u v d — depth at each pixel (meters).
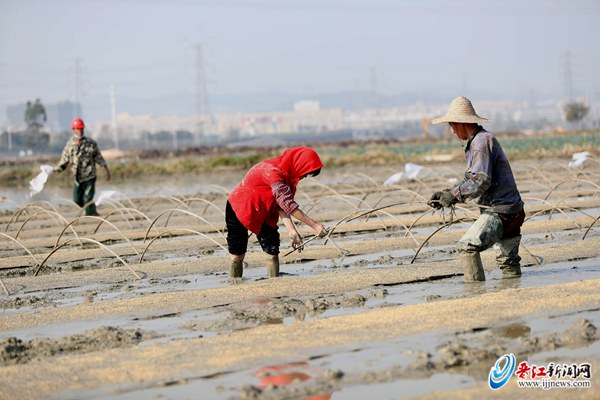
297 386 11.38
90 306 18.36
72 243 33.62
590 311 15.12
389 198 49.91
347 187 62.28
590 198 43.69
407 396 10.81
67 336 15.13
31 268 26.48
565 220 32.06
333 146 183.75
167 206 51.53
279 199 19.81
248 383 11.72
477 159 18.77
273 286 19.81
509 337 13.48
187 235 35.12
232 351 13.34
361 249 26.86
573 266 21.62
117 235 35.34
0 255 31.25
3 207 59.59
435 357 12.42
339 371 11.81
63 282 22.94
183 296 19.03
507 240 19.84
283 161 20.23
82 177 41.91
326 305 17.34
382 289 19.06
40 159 153.62
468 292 18.28
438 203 19.28
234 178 84.69
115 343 14.67
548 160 88.19
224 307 17.89
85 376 12.36
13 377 12.48
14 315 17.77
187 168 102.75
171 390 11.54
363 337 13.88
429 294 18.34
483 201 19.48
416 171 35.34
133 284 22.23
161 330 15.73
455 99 19.12
